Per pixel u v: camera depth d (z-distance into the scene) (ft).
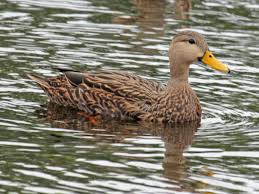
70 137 51.93
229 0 86.33
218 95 61.31
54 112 57.31
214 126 55.52
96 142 51.16
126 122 56.54
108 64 65.87
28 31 72.84
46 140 51.01
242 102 60.08
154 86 59.21
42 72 63.36
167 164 47.62
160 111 57.11
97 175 45.42
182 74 57.82
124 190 43.50
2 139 50.62
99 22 76.84
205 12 82.02
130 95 57.77
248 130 54.65
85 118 56.85
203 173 46.42
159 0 84.99
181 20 79.05
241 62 68.08
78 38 71.92
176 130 54.85
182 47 57.72
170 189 43.93
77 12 79.61
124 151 49.60
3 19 75.82
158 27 76.59
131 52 69.15
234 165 47.91
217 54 69.62
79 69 64.18
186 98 57.26
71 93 58.85
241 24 78.33
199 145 51.34
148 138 52.60
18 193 42.57
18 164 46.52
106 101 57.82
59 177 44.86
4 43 69.26
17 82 61.82
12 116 55.31
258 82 64.03
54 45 69.67
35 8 80.07
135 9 81.97
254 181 45.47
